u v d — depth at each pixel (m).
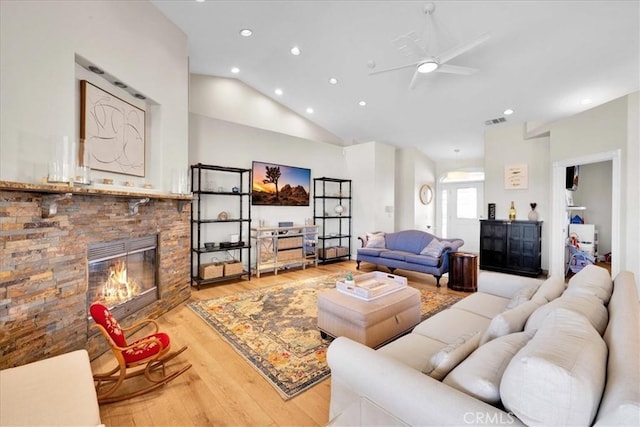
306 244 6.03
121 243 2.83
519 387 0.86
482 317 2.27
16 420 1.18
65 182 2.06
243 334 2.85
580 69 3.90
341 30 3.93
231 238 5.09
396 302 2.55
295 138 6.29
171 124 3.64
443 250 4.77
